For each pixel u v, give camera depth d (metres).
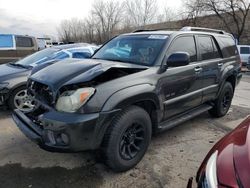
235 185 1.89
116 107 3.27
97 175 3.59
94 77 3.30
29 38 14.70
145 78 3.73
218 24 30.77
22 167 3.74
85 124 3.09
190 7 30.98
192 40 4.86
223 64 5.63
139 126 3.68
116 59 4.39
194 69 4.65
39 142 3.32
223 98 5.88
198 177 2.41
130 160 3.65
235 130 2.63
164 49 4.19
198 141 4.76
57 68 3.76
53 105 3.36
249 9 28.94
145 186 3.40
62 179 3.49
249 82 12.95
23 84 5.77
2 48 13.91
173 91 4.23
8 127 5.16
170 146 4.51
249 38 29.19
